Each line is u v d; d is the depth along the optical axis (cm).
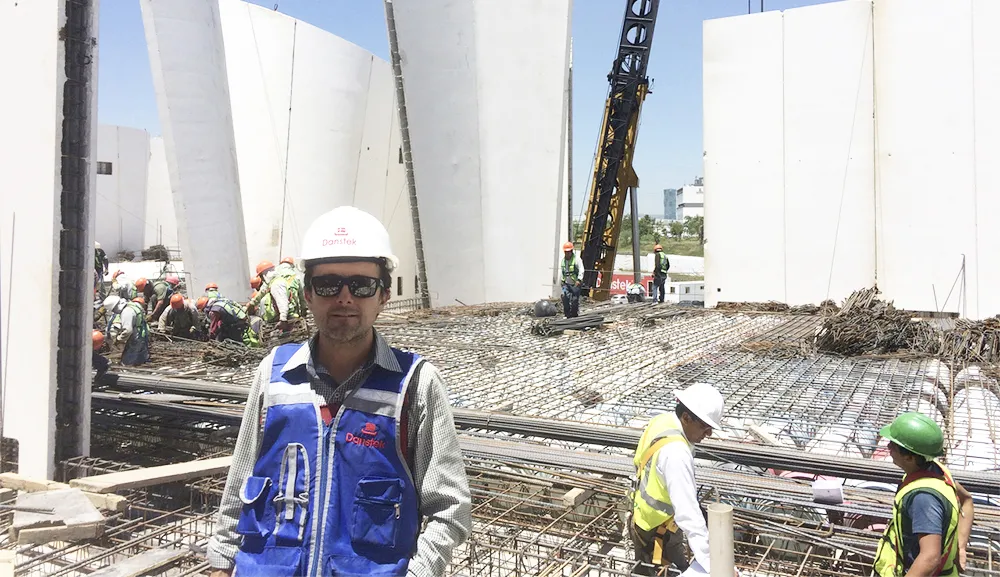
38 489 497
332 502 215
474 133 1873
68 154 546
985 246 1603
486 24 1817
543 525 501
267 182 2048
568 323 1348
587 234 2239
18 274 553
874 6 1702
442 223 1911
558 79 1838
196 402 693
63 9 525
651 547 379
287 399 223
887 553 339
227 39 1998
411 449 224
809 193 1800
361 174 2277
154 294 1297
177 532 452
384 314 1645
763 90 1833
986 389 839
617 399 803
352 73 2200
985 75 1580
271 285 1205
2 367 564
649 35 2084
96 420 714
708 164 1909
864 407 750
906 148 1681
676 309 1753
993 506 477
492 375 944
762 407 751
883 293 1730
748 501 495
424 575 210
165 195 3700
